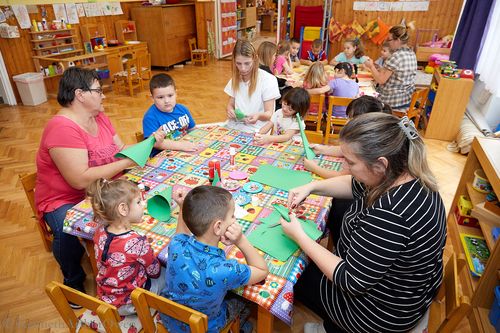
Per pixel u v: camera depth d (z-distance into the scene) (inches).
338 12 237.9
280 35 246.4
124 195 46.7
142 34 277.0
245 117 91.5
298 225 46.1
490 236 77.7
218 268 38.5
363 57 186.7
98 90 65.1
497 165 75.4
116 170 64.9
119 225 47.9
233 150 68.4
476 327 67.4
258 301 38.9
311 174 65.1
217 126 92.3
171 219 53.2
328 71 174.6
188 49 305.0
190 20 299.9
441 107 148.7
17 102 204.2
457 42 174.2
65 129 61.4
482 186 87.1
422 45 222.2
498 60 139.9
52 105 201.6
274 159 71.4
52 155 61.8
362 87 148.0
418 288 42.3
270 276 41.9
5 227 96.3
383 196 39.4
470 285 75.0
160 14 263.9
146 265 46.6
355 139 38.6
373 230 38.7
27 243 90.0
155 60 283.7
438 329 44.3
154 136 69.4
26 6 197.8
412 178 39.6
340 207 71.0
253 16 414.3
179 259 40.2
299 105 89.6
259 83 95.7
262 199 56.9
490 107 146.9
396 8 224.7
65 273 70.5
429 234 38.5
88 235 51.7
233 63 92.9
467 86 142.6
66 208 66.7
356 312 46.0
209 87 231.8
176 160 71.3
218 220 39.9
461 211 90.2
